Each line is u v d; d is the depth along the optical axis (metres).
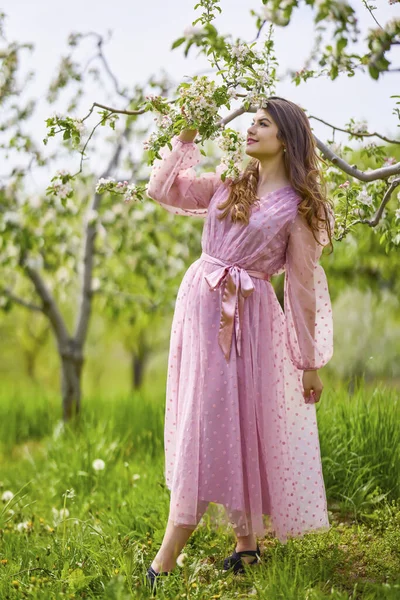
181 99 3.05
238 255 3.12
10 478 5.69
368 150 4.08
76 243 8.12
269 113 3.20
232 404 3.02
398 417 4.32
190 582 2.90
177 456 3.05
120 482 4.74
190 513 2.98
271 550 3.24
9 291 7.54
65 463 5.31
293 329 3.21
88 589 2.94
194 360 3.08
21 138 6.17
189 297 3.17
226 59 3.08
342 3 2.69
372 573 3.12
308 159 3.24
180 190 3.35
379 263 7.89
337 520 3.84
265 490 3.17
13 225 7.00
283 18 2.92
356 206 3.64
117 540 3.43
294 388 3.27
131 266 8.07
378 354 11.83
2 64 6.35
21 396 10.59
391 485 4.01
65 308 15.84
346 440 4.25
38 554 3.37
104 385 21.08
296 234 3.13
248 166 3.32
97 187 3.46
